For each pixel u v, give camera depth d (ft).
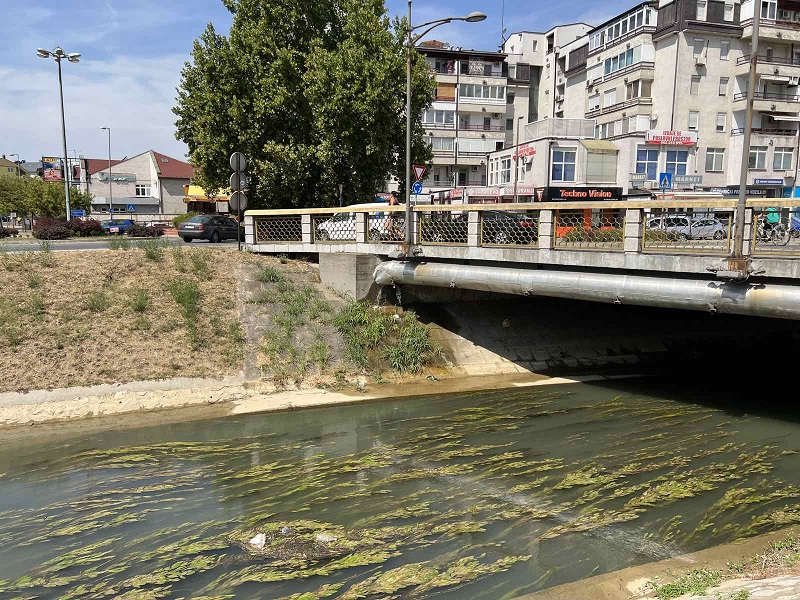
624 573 20.13
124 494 26.27
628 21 139.03
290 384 42.73
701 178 131.64
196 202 185.26
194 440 33.30
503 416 38.58
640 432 35.86
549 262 40.68
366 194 81.00
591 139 131.13
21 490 26.58
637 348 56.29
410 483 27.78
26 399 36.14
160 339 43.55
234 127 72.54
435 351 49.06
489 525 23.66
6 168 328.08
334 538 22.39
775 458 31.73
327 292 53.72
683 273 35.76
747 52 131.03
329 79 71.61
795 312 29.12
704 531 23.47
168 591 19.02
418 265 48.42
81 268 50.03
